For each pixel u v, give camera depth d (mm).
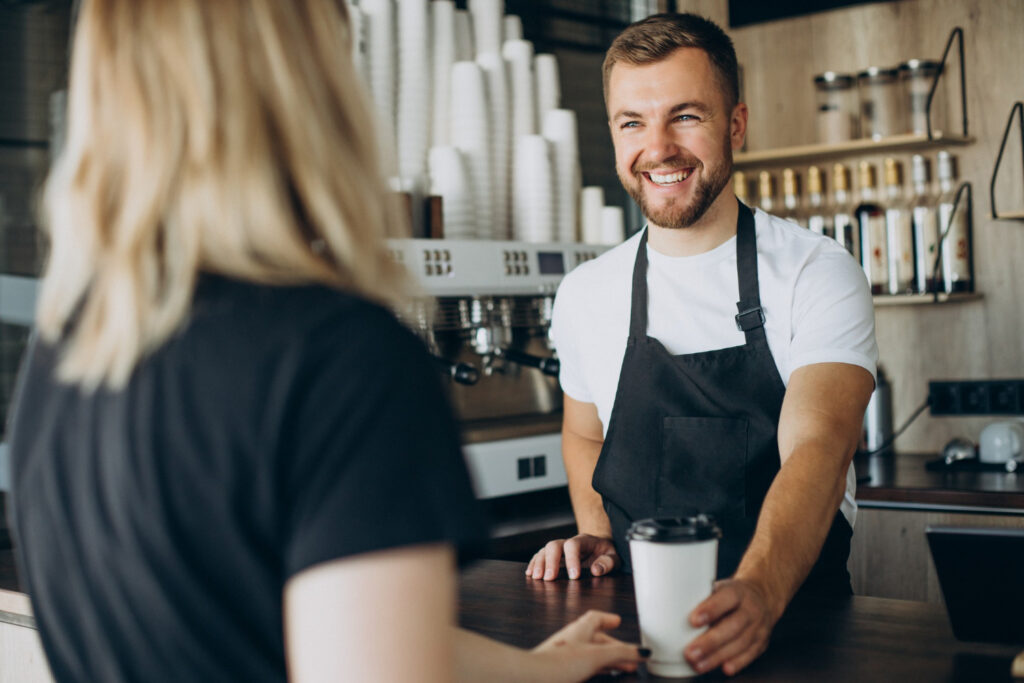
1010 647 1042
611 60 1631
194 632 570
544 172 2588
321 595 554
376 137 647
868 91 2840
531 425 2439
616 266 1724
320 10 624
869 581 2488
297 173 595
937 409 2893
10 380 2244
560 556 1455
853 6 2990
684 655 968
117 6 602
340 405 568
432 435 588
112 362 586
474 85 2504
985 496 2320
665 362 1602
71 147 613
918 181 2859
